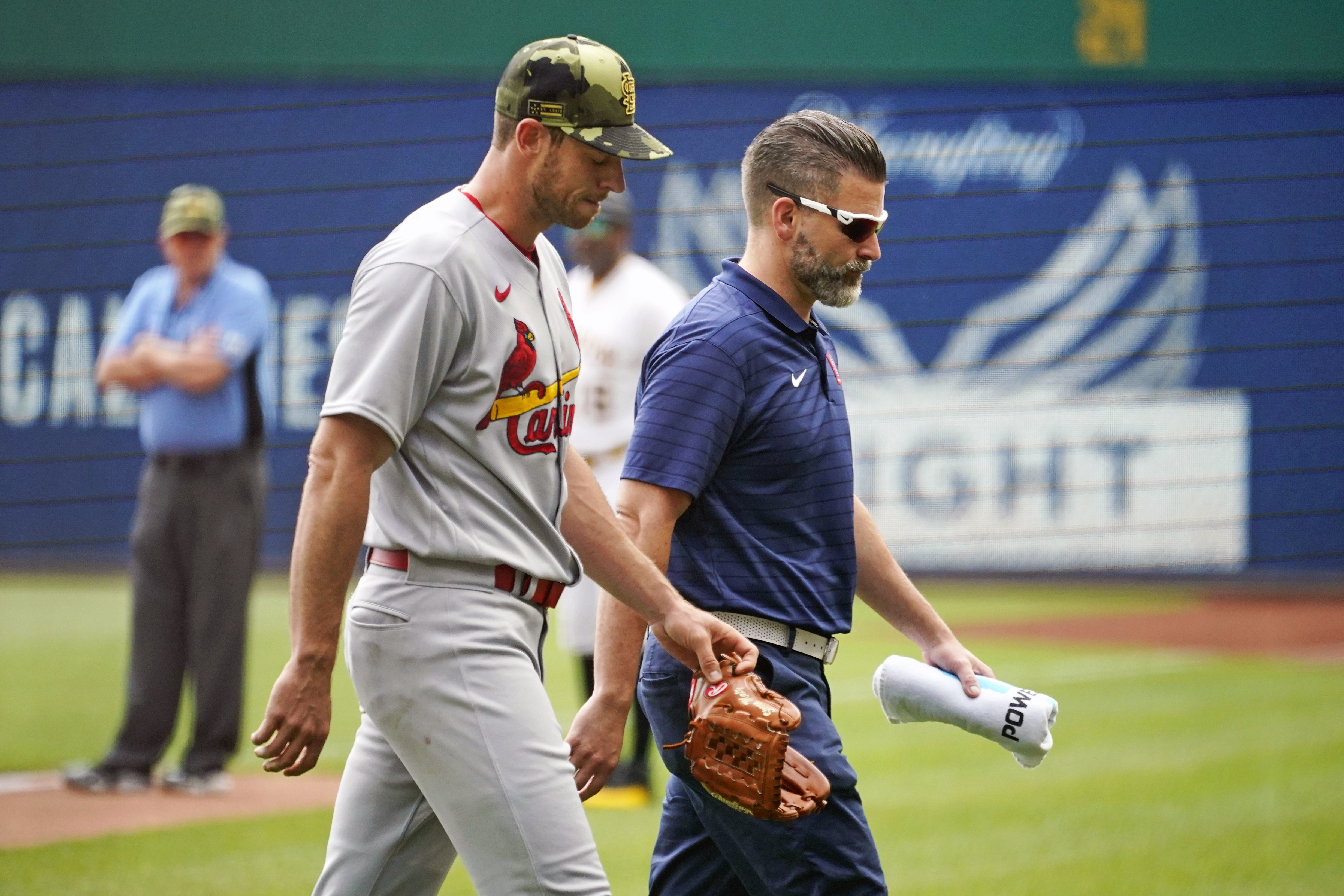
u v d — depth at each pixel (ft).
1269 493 134.72
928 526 136.46
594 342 67.36
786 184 33.35
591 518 31.65
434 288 28.84
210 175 137.90
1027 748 34.53
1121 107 135.64
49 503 136.77
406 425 28.71
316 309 137.90
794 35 135.64
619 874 52.34
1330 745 75.36
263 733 28.02
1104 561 135.33
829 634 33.91
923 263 136.46
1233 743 75.87
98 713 84.28
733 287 34.06
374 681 29.73
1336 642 111.14
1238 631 116.88
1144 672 98.63
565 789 29.63
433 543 29.43
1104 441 135.33
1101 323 135.64
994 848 56.13
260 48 136.15
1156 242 135.33
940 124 136.15
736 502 33.22
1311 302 134.62
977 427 135.85
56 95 137.49
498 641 29.73
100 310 137.18
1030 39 135.44
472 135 136.87
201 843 56.54
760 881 33.30
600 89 29.86
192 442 63.87
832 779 32.40
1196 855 55.01
